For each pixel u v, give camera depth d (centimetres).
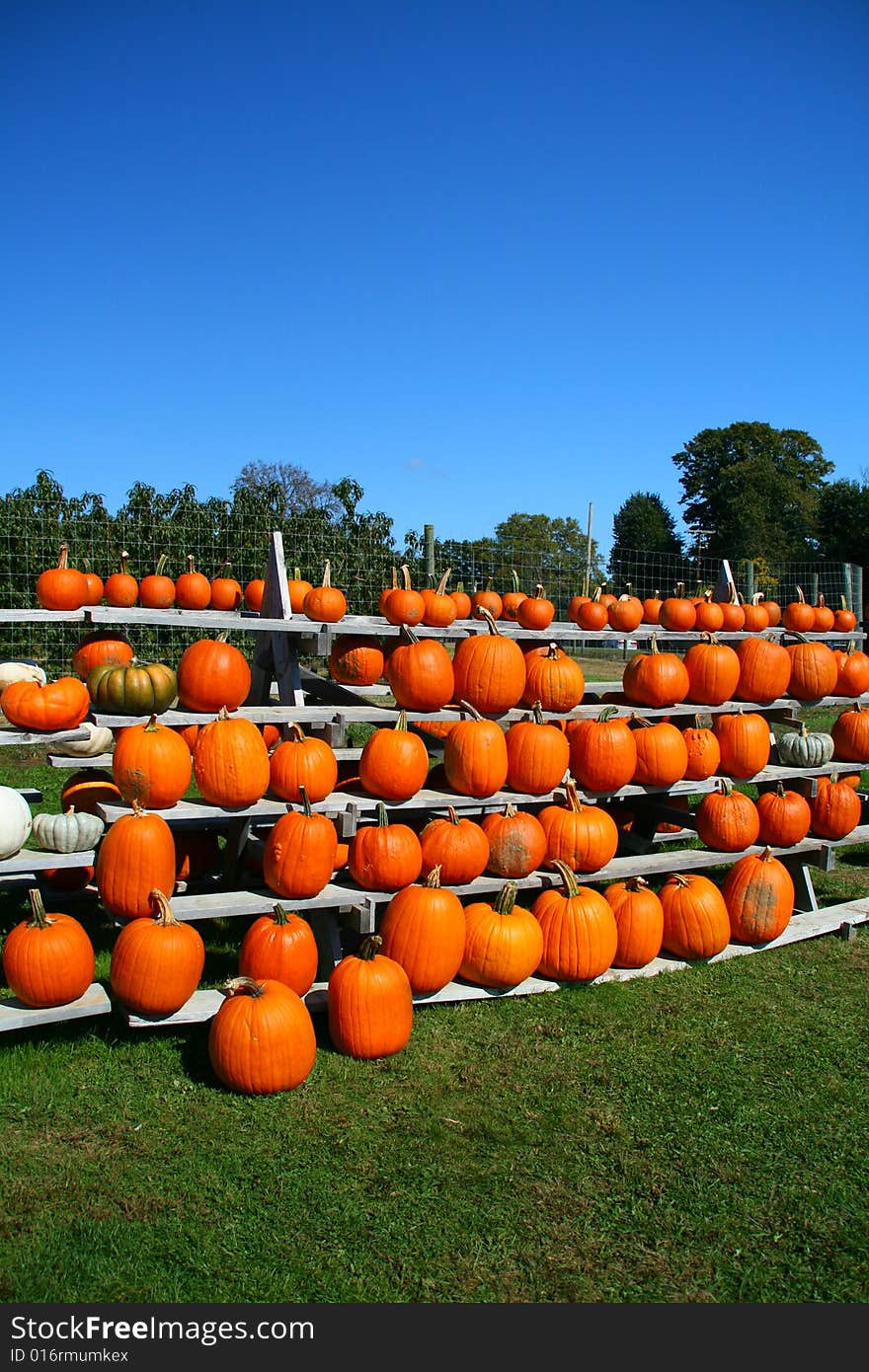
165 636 1096
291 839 412
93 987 393
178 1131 330
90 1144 321
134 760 409
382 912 519
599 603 852
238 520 1158
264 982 366
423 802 469
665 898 500
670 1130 347
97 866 398
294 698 563
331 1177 309
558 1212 298
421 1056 387
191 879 532
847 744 618
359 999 377
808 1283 274
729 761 569
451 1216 293
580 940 448
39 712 450
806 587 1689
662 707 570
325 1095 356
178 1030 396
